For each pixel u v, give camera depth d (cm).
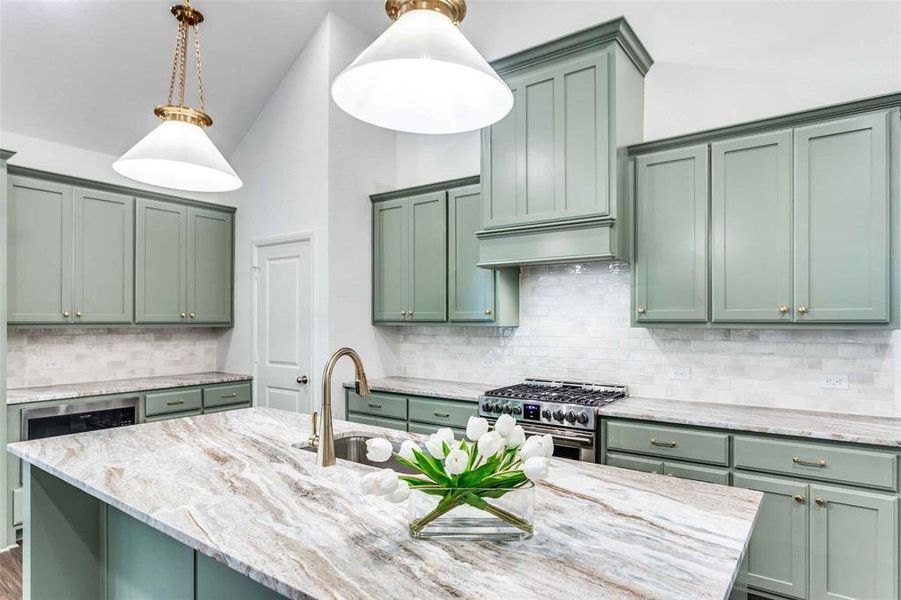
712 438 265
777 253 275
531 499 126
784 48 310
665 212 307
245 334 480
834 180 261
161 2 357
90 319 385
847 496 232
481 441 119
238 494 156
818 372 291
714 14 329
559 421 307
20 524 326
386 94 151
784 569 247
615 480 170
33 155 386
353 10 425
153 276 426
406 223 427
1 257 317
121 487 162
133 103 408
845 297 258
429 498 126
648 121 348
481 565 112
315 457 196
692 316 298
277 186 455
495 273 377
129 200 412
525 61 331
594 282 366
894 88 282
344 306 425
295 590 103
